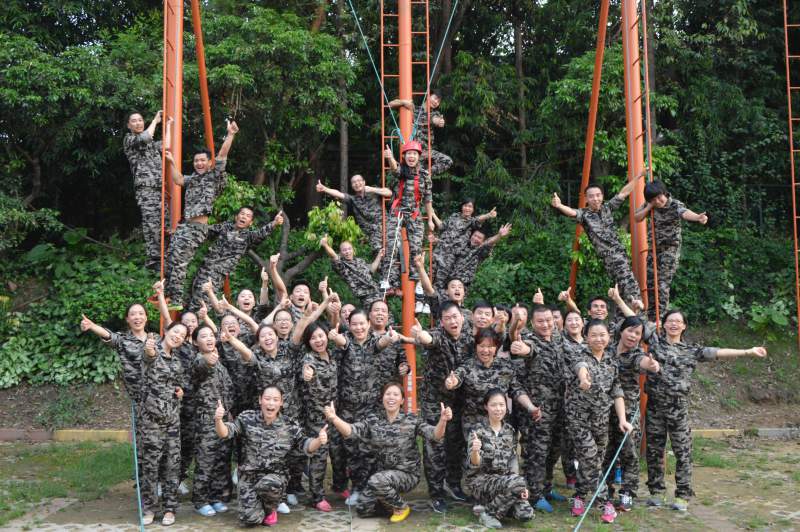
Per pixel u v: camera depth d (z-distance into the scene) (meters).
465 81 14.62
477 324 6.69
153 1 14.88
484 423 6.46
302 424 7.11
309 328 6.87
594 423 6.45
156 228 7.91
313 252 12.91
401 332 9.38
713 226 15.34
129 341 6.87
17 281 13.48
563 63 16.12
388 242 8.89
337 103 12.22
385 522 6.40
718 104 14.98
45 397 11.31
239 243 8.34
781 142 15.62
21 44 11.54
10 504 7.06
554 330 7.17
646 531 6.13
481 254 9.72
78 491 7.57
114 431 10.36
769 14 15.33
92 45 12.59
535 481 6.76
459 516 6.54
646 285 8.56
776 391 12.06
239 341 6.94
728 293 14.17
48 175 14.56
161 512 6.55
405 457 6.47
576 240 9.84
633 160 8.89
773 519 6.45
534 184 14.67
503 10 15.95
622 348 6.91
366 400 7.04
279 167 12.84
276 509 6.42
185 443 7.37
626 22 8.98
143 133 7.91
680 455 6.71
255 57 11.84
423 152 9.09
